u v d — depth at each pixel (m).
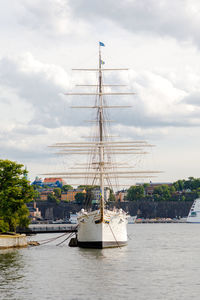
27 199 127.56
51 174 138.25
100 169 133.38
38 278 69.44
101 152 134.50
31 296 57.03
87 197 147.88
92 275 72.44
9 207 125.81
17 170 126.94
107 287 62.56
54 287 62.47
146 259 95.38
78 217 120.31
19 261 90.31
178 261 92.75
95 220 112.56
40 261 90.25
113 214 114.69
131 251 111.44
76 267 81.62
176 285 64.44
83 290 60.62
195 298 56.34
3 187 125.81
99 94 138.62
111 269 79.31
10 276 71.25
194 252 113.88
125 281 67.31
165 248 127.00
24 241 129.50
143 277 70.88
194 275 73.25
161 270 78.75
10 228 140.50
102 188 129.12
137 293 59.09
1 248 119.25
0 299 55.38
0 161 126.69
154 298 56.31
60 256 99.50
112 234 115.50
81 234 119.88
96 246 113.69
